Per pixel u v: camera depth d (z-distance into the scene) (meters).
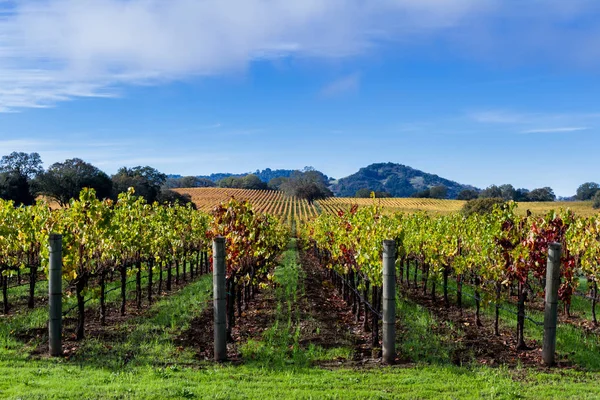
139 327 11.02
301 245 44.62
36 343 9.41
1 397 5.96
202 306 14.07
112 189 76.00
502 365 8.39
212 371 7.67
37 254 13.79
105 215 10.77
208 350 9.27
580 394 6.63
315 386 6.91
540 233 9.65
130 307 14.27
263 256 14.53
